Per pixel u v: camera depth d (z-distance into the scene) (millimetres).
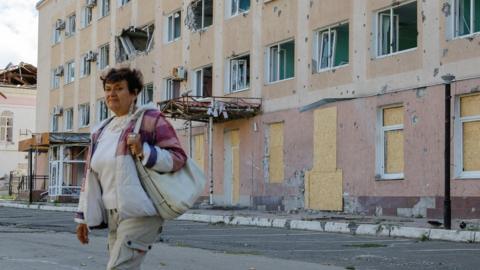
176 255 10469
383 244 12406
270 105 25141
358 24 21250
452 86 17734
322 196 22234
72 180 40156
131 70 4348
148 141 4164
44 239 13391
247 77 27203
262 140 25438
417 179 18641
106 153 4195
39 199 40344
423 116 18609
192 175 4211
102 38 40250
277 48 25375
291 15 24328
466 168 17516
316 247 11836
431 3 18594
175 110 25500
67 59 45250
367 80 20734
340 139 21625
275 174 24812
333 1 22359
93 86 41062
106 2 40406
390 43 20391
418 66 18922
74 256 10250
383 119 20266
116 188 4125
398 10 20312
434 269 8781
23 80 66562
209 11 30016
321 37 23203
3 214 25750
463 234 12875
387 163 20047
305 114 23312
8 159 63500
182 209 4125
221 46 28312
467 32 17953
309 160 22984
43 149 41406
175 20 32688
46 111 48250
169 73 32406
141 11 35594
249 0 27109
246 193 26172
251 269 8727
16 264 9227
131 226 4137
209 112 25109
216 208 25781
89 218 4281
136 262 4164
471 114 17438
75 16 44750
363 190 20562
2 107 63531
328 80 22375
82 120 43000
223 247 11891
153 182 4109
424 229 13664
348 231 15328
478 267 8977
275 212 22875
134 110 4328
